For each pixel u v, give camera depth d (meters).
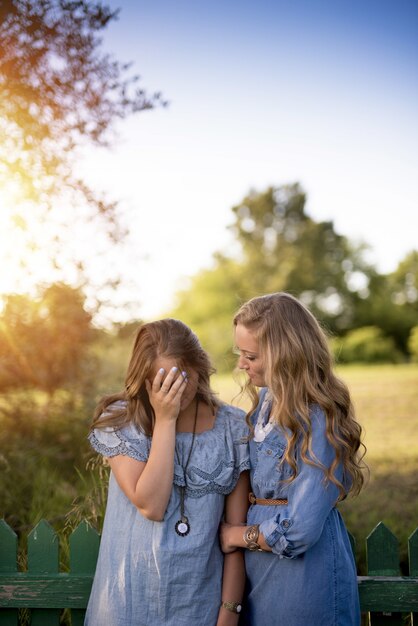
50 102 4.42
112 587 2.08
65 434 4.78
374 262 32.72
